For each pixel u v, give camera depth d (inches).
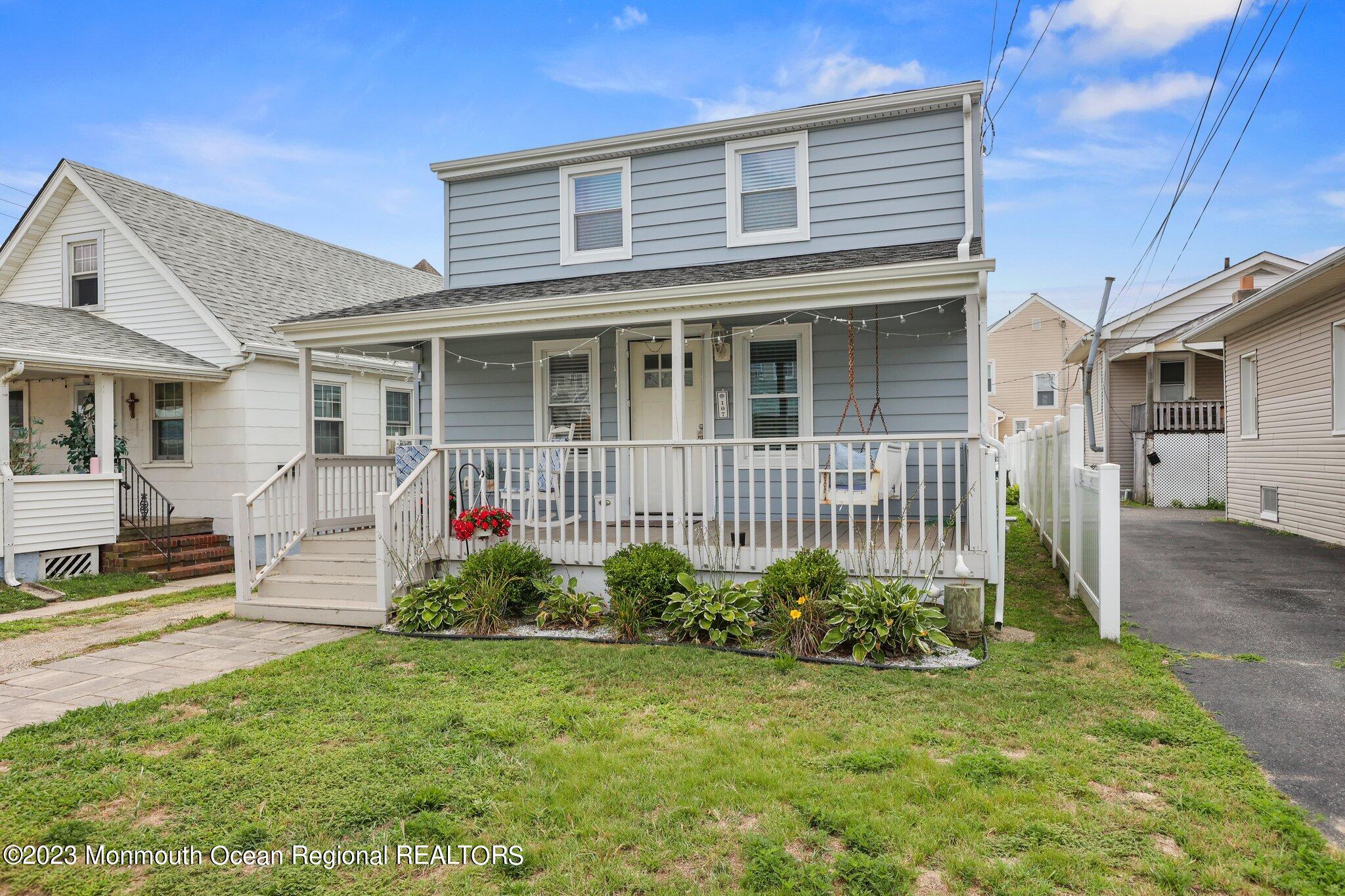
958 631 235.8
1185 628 251.4
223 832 131.0
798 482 278.5
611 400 397.1
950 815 128.6
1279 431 511.5
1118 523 237.6
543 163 415.5
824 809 129.9
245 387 491.5
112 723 185.3
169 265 503.5
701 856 119.1
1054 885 109.7
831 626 231.1
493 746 164.7
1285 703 179.8
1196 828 122.8
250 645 267.1
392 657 239.1
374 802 140.0
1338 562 373.7
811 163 374.6
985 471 255.1
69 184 532.4
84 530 422.9
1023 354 1168.8
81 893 115.4
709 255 389.4
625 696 196.5
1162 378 847.1
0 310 463.2
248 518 317.7
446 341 427.5
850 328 340.5
